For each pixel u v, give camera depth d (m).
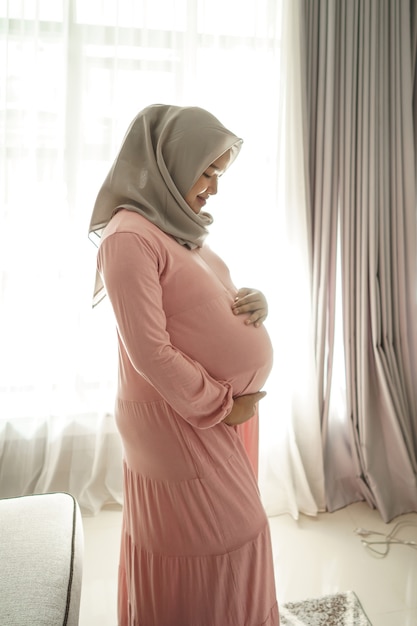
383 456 2.24
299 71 1.99
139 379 1.12
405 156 2.11
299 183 2.05
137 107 1.98
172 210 1.11
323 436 2.22
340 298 2.21
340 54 2.02
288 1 1.96
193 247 1.15
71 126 1.94
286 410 2.17
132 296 0.97
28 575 0.97
